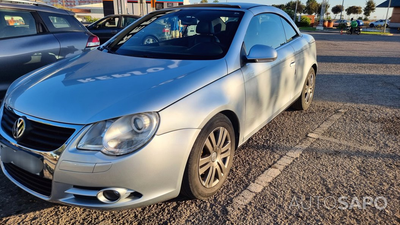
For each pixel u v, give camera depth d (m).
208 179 2.41
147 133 1.92
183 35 3.10
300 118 4.36
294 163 3.08
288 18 4.09
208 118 2.22
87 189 1.92
